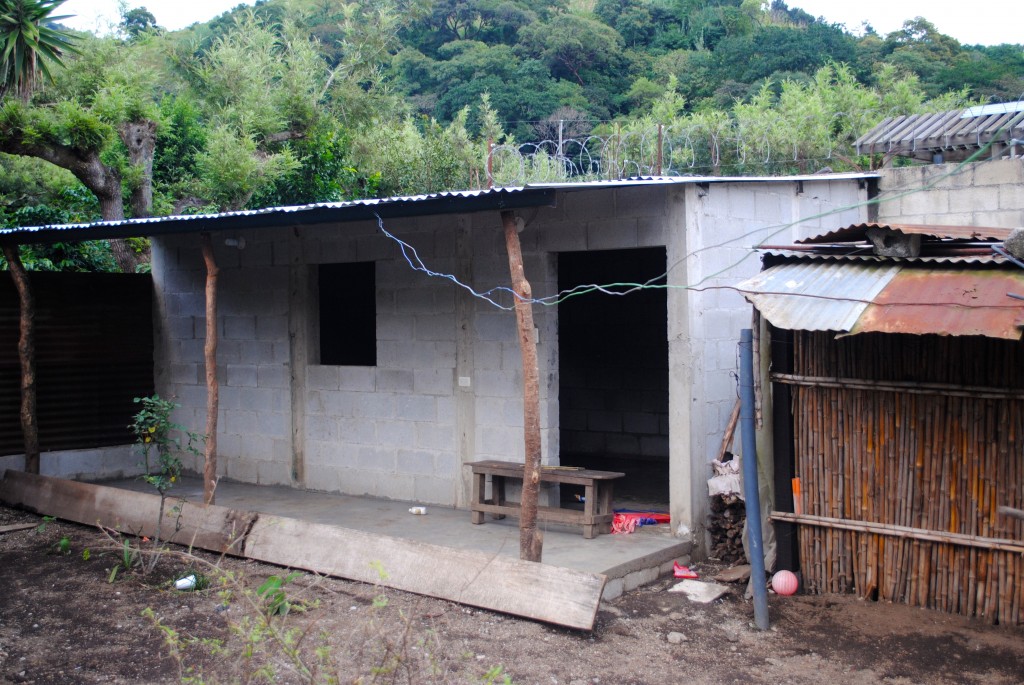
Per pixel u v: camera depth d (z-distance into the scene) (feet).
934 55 113.91
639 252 38.29
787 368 21.94
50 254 45.68
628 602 21.44
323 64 74.64
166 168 65.31
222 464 34.99
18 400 33.35
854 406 21.16
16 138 42.70
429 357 29.45
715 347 25.25
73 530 28.30
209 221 26.12
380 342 30.63
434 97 118.73
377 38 74.69
